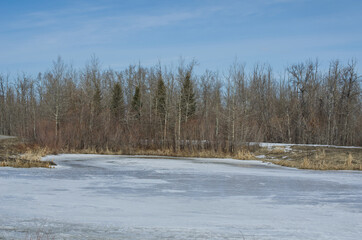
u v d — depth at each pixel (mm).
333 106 50188
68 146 38875
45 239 6734
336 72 51875
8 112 72375
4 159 23609
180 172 20531
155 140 42219
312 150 32344
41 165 21688
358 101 50625
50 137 38125
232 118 37938
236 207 10695
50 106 44156
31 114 56375
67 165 23875
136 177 17828
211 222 8531
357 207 11000
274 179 17953
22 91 67000
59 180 15820
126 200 11430
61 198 11352
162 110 49281
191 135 39188
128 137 41562
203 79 57406
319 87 55406
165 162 27672
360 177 19516
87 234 7184
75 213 9219
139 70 69500
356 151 30797
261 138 38594
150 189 13945
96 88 57406
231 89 39062
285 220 8992
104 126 41969
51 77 49156
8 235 6980
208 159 31828
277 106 55219
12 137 48312
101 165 24359
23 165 21000
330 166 24688
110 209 9891
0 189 12641
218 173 20328
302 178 18625
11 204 10078
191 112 46938
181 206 10664
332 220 9102
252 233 7504
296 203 11570
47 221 8227
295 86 55812
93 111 44188
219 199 12047
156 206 10555
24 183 14344
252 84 57969
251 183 16297
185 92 46969
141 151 39438
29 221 8180
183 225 8141
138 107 53938
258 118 52250
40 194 11930
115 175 18500
